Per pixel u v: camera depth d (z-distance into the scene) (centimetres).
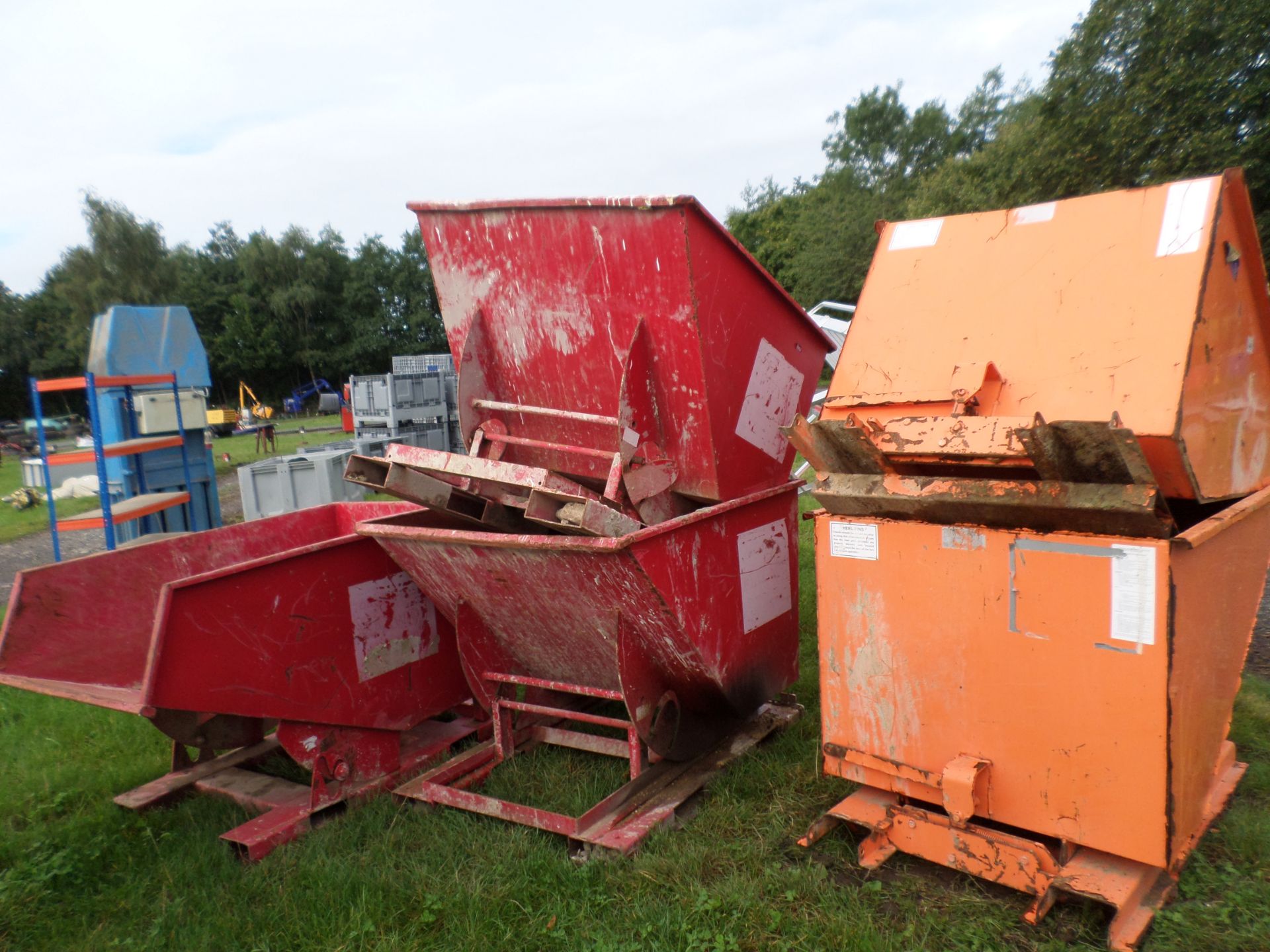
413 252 6231
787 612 418
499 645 407
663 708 366
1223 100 1677
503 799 375
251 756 432
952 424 262
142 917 305
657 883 295
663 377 362
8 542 1163
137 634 396
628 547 300
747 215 5156
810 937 261
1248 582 292
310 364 5888
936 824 286
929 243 313
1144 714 238
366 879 308
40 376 5094
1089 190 1980
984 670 270
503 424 428
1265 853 280
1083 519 245
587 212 351
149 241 4972
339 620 382
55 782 418
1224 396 263
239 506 1434
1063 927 259
